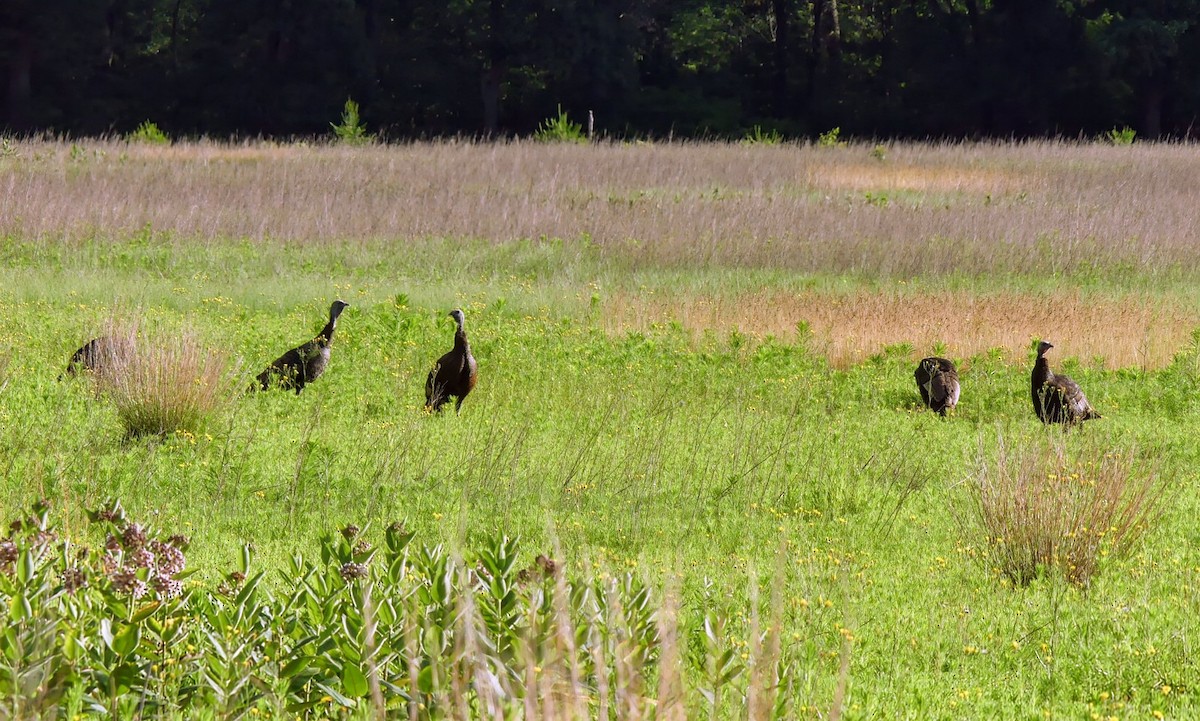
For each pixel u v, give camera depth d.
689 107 189.75
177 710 11.95
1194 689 15.78
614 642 11.73
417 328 41.62
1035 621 18.14
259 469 25.09
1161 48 163.00
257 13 171.12
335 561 13.80
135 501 22.53
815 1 191.38
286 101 171.62
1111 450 24.83
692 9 193.50
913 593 19.47
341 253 60.00
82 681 11.28
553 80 185.38
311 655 12.41
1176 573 20.48
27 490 21.55
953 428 32.22
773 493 25.52
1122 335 45.06
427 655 12.02
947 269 60.50
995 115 177.38
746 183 91.62
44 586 11.83
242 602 12.77
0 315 41.50
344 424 29.67
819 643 16.47
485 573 13.29
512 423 30.31
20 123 162.38
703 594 17.30
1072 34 171.50
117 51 181.50
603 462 26.38
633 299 49.94
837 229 67.88
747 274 58.59
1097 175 96.19
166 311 43.44
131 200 68.94
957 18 179.62
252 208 68.44
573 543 21.25
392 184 82.31
